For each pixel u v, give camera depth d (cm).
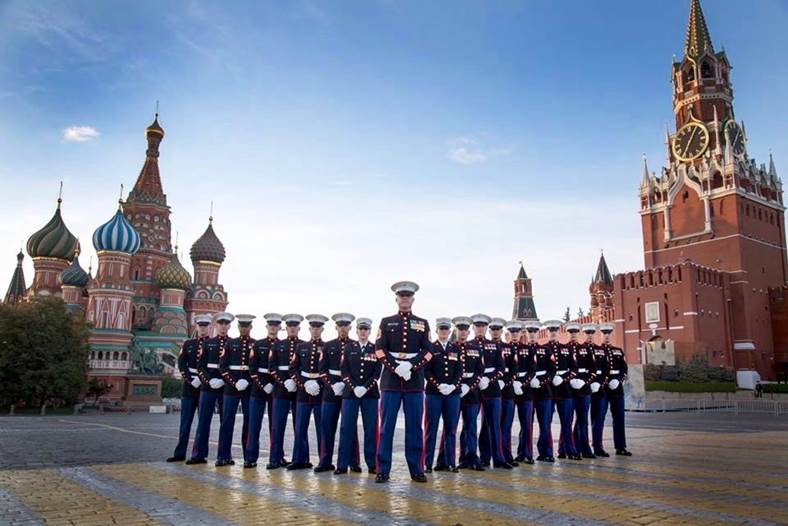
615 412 1477
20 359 5622
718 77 9500
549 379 1369
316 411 1320
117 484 979
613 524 672
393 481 1031
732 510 750
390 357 1077
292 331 1311
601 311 11394
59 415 5031
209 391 1315
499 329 1323
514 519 700
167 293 8656
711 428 2603
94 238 7919
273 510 763
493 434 1253
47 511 756
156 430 2555
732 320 8288
